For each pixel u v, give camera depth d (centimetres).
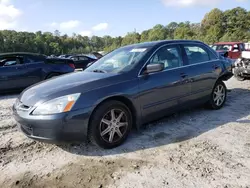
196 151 312
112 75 340
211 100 475
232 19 6669
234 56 1264
